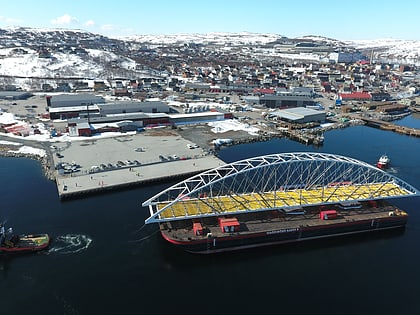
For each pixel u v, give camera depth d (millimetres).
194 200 72375
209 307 48969
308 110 176125
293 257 61906
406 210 80062
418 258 62375
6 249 59094
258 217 69438
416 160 117812
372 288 54094
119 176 91875
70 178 89312
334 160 76500
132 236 65562
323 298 51531
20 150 110125
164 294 51250
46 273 54781
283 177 97250
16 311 47281
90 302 49125
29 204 76438
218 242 61656
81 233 65938
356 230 69750
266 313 48219
